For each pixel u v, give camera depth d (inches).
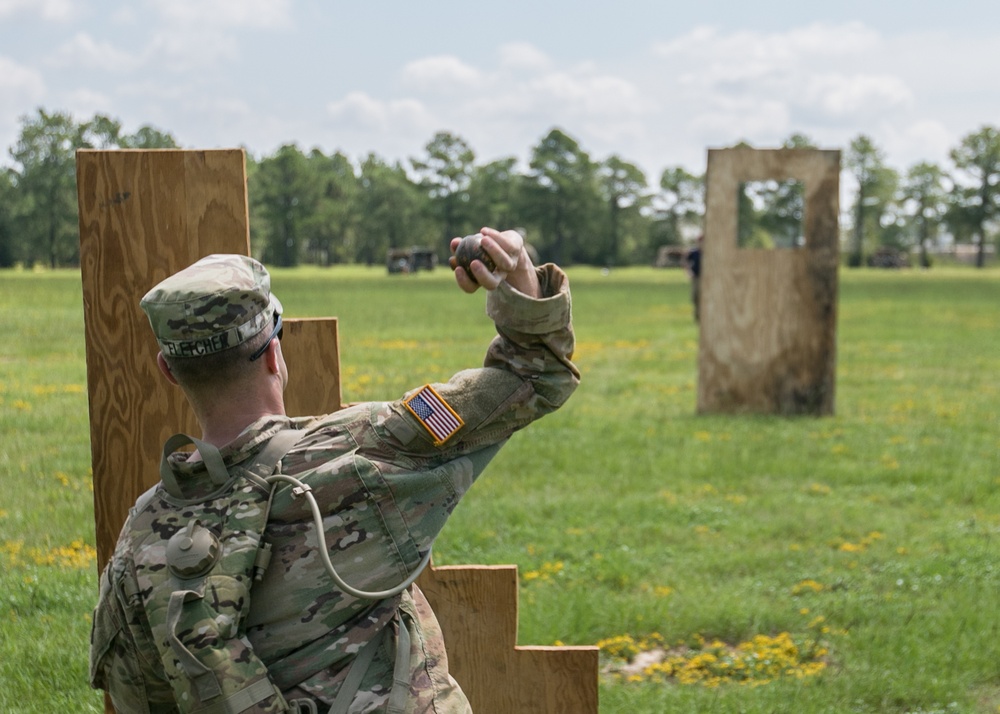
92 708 176.6
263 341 88.2
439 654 90.7
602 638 226.7
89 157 136.5
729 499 346.6
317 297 1444.4
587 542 292.7
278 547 84.5
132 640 85.7
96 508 140.6
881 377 679.7
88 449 314.0
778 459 402.6
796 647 219.5
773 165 506.6
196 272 87.7
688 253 1016.9
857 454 418.9
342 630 85.4
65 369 381.4
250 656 81.4
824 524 316.5
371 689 84.1
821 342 512.4
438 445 88.8
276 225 5068.9
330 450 86.7
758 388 515.8
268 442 86.4
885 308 1536.7
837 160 506.6
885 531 311.4
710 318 514.3
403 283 2251.5
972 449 434.6
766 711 189.8
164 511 85.5
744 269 512.1
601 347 880.3
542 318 92.0
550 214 6013.8
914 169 6269.7
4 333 379.9
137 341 138.6
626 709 190.7
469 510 321.4
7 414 332.2
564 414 499.2
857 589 259.0
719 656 220.2
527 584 258.5
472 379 92.0
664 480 370.9
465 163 5964.6
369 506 86.4
